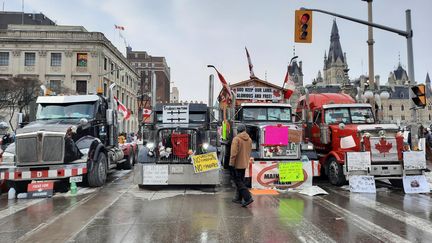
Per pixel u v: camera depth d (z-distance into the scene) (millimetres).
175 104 11430
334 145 11422
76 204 8258
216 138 11445
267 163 10438
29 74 52156
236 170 8180
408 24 12695
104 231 6105
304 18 13641
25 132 9375
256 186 10344
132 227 6348
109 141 12445
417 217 7102
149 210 7637
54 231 6117
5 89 35656
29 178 9273
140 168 10133
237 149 8133
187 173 10109
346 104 12789
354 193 9812
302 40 13711
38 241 5605
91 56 52656
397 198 9109
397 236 5863
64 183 10648
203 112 11391
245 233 5992
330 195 9477
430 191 10023
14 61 52281
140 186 10484
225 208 7852
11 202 8555
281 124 11680
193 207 7938
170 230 6164
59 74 52250
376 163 10328
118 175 13883
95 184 10492
